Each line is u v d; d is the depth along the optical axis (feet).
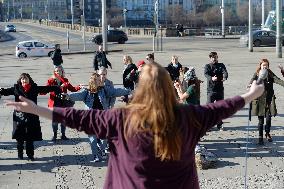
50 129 42.47
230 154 33.81
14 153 34.91
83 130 8.68
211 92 40.88
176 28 241.14
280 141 37.14
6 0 613.11
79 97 30.76
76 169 31.01
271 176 29.09
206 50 140.56
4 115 49.01
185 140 8.59
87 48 160.35
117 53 134.10
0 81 76.74
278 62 99.66
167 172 8.54
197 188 8.96
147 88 8.56
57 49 86.74
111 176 8.87
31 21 523.29
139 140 8.42
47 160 33.06
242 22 458.91
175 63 43.55
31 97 30.81
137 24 495.00
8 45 193.26
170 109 8.53
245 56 116.16
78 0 436.35
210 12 463.42
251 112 36.06
